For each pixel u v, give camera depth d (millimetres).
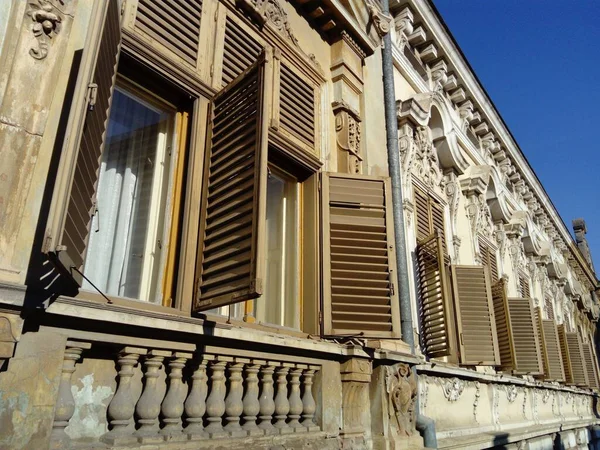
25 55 2998
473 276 8438
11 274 2633
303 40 6117
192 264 3912
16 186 2785
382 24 7270
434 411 7270
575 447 15984
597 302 29203
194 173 4160
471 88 12359
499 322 9883
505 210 12773
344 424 4848
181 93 4391
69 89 3143
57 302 2742
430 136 9773
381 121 7051
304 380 4629
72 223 2578
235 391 3828
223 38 4871
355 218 5508
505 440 9273
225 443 3557
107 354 3186
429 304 7766
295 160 5477
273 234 5461
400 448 5113
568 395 17016
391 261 5406
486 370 9781
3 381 2520
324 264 5250
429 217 8820
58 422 2779
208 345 3643
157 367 3354
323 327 5062
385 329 5148
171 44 4336
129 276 3889
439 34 10711
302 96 5828
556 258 20969
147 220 4105
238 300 3355
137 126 4230
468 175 11727
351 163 6043
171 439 3264
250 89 3916
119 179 4008
